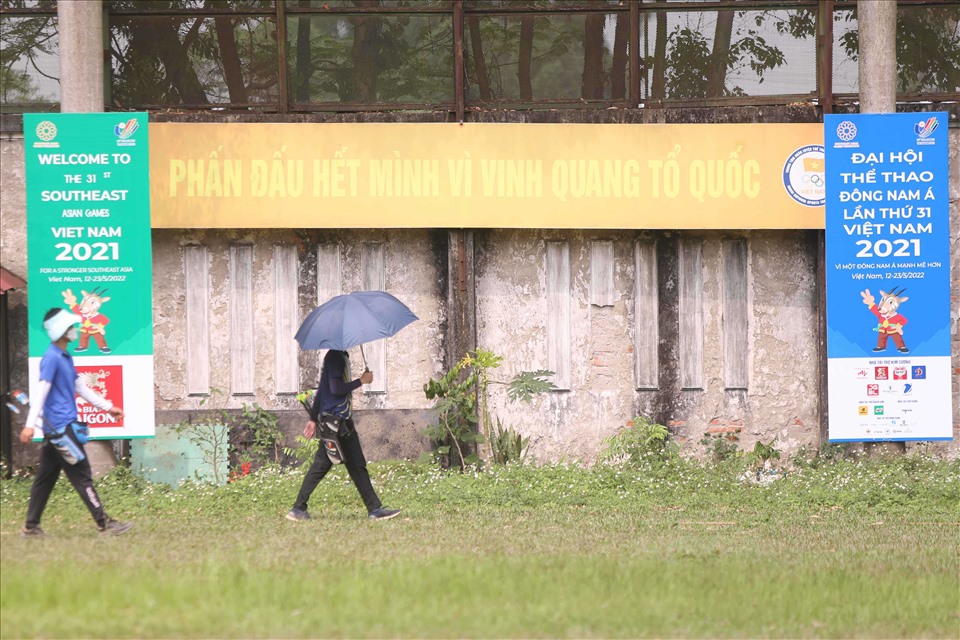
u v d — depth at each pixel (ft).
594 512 98.27
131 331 108.99
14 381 116.67
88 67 110.52
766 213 116.98
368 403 119.34
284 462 118.01
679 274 120.06
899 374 113.09
